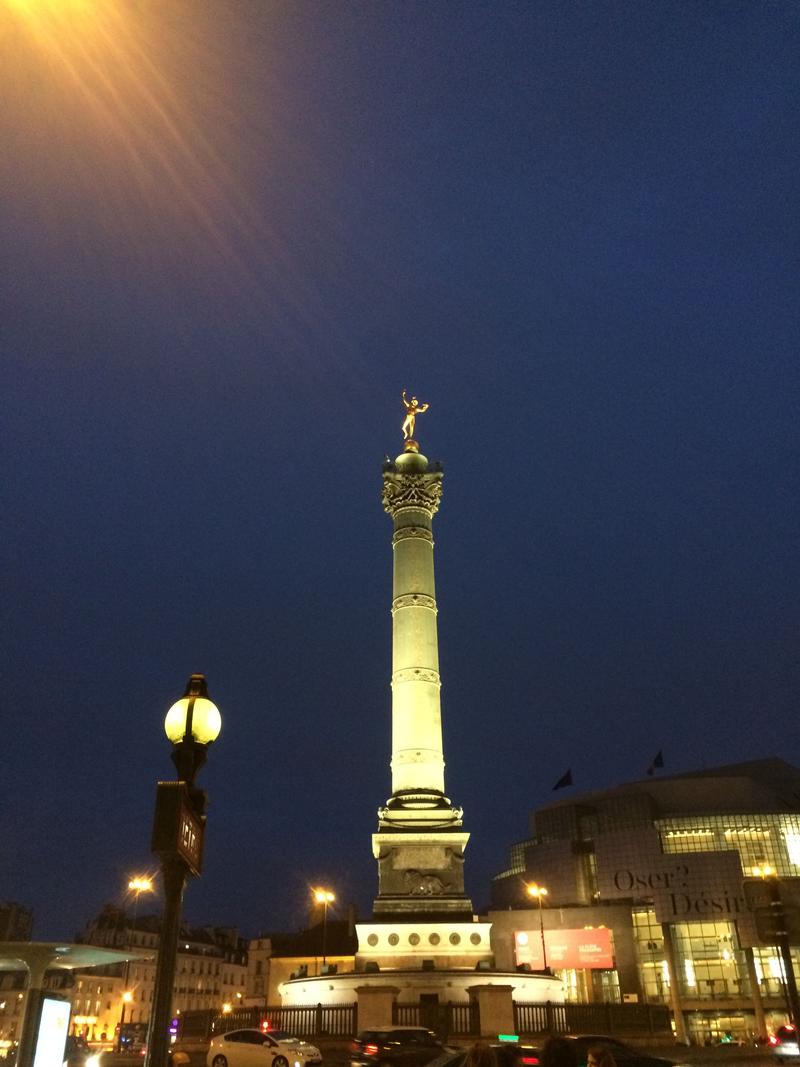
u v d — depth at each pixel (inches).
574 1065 374.6
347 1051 1482.5
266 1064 1238.9
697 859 3558.1
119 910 4357.8
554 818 4094.5
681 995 3307.1
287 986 1936.5
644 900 3553.2
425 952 1845.5
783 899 593.6
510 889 4072.3
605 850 3730.3
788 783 4576.8
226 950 4867.1
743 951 3341.5
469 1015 1514.5
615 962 3270.2
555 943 3238.2
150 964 4244.6
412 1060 1114.1
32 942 481.4
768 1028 3184.1
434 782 2042.3
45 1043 477.7
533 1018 1563.7
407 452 2546.8
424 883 1919.3
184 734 426.6
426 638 2188.7
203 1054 1493.6
